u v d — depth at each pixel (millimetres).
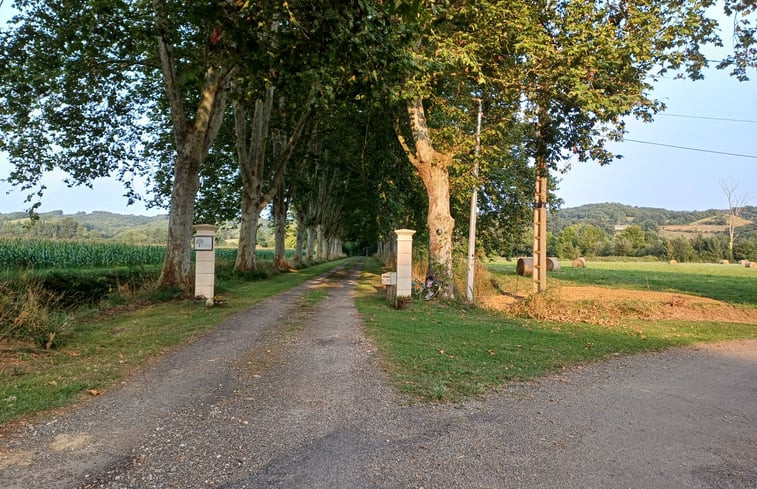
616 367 7062
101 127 17750
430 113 16141
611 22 12039
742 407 5293
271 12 6191
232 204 29188
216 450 3738
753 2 13531
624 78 12484
